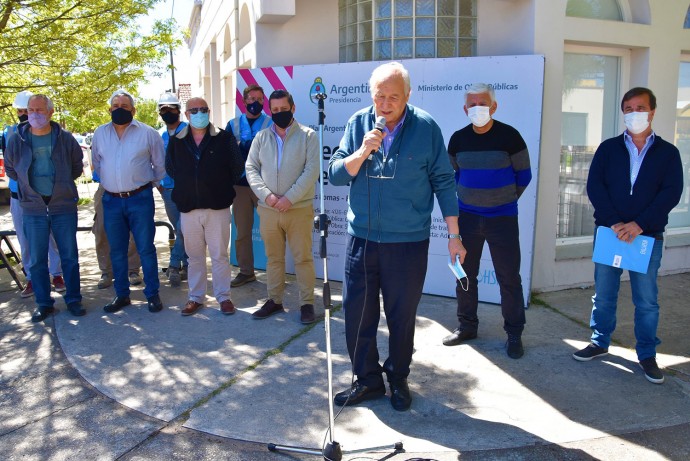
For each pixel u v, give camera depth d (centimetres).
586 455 295
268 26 625
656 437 311
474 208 411
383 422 327
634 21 571
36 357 423
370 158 318
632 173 376
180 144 480
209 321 488
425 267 330
